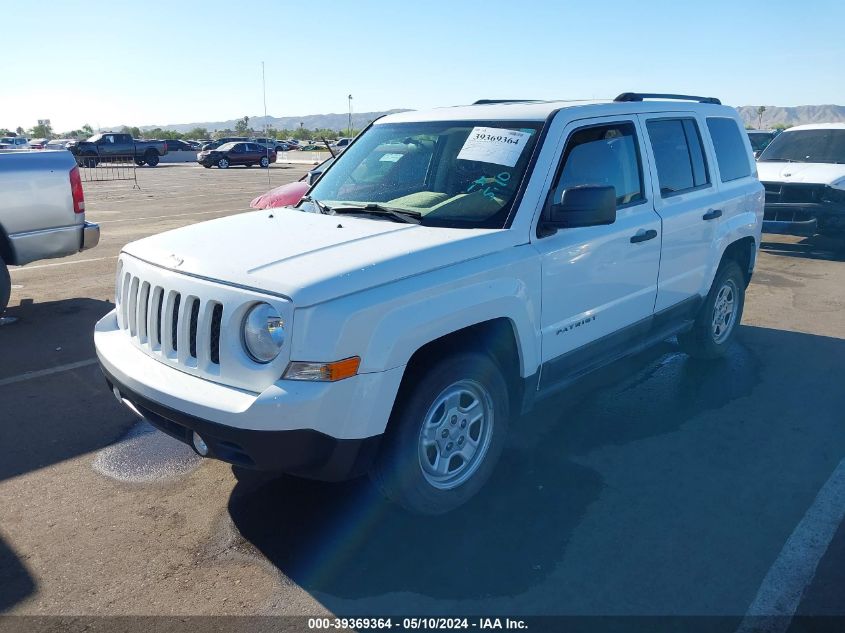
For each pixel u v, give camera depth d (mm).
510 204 3701
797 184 9984
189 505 3680
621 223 4289
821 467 4078
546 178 3809
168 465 4105
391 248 3254
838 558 3225
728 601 2941
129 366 3344
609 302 4270
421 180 4137
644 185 4566
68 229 7277
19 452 4258
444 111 4602
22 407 4918
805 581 3064
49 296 8055
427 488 3346
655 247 4570
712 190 5297
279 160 49938
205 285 3070
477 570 3145
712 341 5676
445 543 3344
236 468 4070
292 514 3586
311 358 2838
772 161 11133
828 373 5582
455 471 3520
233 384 2986
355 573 3125
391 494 3307
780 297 8047
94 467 4082
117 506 3670
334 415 2904
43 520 3541
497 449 3697
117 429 4586
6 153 6871
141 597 2971
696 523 3506
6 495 3773
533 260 3637
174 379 3141
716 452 4262
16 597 2975
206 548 3307
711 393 5184
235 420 2840
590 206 3602
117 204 19188
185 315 3143
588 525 3482
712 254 5242
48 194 7078
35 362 5840
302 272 2979
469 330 3521
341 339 2865
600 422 4688
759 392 5195
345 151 4844
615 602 2936
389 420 3191
